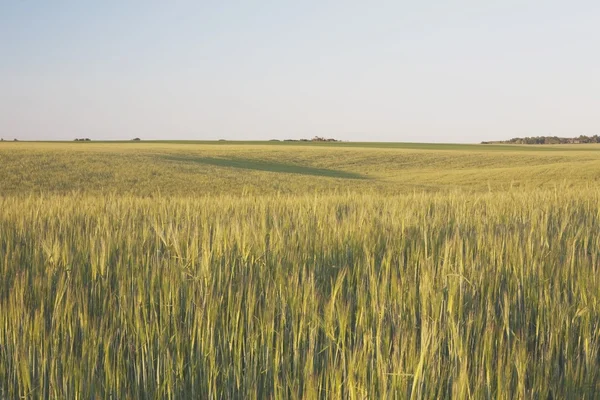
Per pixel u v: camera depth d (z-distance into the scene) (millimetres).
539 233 6902
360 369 3078
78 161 49031
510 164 70750
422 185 47375
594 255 5492
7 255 5660
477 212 9703
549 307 4422
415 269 4840
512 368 3453
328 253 5840
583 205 12086
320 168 70000
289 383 3262
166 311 4078
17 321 3793
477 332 3885
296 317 3930
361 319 3783
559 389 3455
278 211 9992
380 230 7000
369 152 85062
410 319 3979
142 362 3654
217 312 4004
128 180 40906
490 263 5324
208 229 7023
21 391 3516
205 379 3580
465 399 2980
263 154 79500
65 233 6887
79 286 4707
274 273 5051
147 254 5348
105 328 3996
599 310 4406
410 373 3039
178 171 47406
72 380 3369
